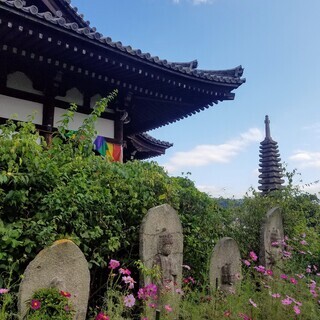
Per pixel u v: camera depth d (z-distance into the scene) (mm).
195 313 3619
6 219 3074
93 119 4348
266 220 5891
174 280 4035
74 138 4246
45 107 7973
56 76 7715
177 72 7996
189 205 4895
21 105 7637
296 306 3744
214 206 5543
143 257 3768
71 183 3404
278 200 6965
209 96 9328
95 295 3775
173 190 4465
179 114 11148
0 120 7273
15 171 3117
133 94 9164
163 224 4043
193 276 4742
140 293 3395
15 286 2846
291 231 6793
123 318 3203
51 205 3193
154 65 7570
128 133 13508
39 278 2746
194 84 8633
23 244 2990
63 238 3174
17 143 3150
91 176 3934
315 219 7582
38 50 6711
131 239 4027
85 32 6383
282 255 5883
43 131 7816
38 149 3342
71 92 8500
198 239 4910
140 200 4125
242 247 5816
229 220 5934
